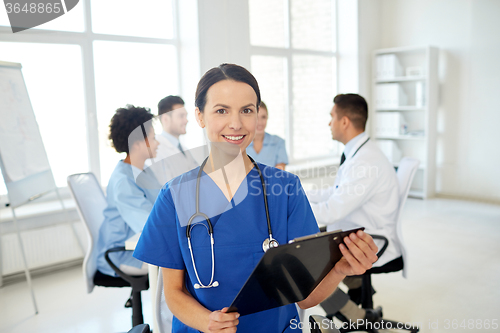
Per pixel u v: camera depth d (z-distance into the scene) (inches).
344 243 36.7
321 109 233.5
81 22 146.3
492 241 149.8
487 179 214.7
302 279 37.4
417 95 220.8
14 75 117.7
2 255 123.3
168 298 42.5
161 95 165.6
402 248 82.5
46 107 140.5
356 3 228.5
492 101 209.5
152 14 162.7
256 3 198.2
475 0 209.8
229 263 40.9
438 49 223.0
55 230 131.6
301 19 219.8
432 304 102.3
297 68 218.2
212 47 166.2
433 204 210.2
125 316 103.3
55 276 130.8
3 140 107.8
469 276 119.2
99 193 88.8
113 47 153.4
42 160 122.4
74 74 145.9
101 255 80.7
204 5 162.1
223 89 37.4
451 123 223.5
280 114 212.5
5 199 131.8
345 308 85.0
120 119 50.4
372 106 238.8
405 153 240.4
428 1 225.6
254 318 41.6
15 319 102.5
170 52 167.3
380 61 233.0
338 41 238.1
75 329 96.9
